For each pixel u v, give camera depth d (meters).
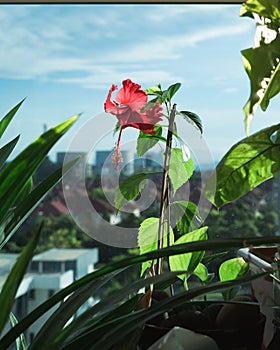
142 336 0.62
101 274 0.42
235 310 0.62
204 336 0.56
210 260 0.77
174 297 0.42
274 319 0.66
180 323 0.62
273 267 0.69
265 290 0.75
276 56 0.50
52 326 0.46
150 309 0.43
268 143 0.57
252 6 0.52
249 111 0.49
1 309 0.34
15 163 0.39
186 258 0.69
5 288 0.33
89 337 0.44
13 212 0.50
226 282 0.42
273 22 0.51
